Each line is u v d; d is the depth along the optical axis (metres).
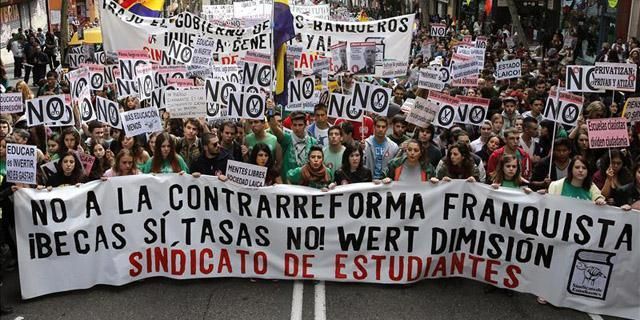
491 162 9.02
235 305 7.07
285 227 7.47
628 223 6.81
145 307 7.03
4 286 7.59
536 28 39.62
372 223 7.43
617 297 6.93
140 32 13.13
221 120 10.82
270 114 10.03
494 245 7.31
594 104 10.42
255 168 7.36
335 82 12.61
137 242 7.48
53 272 7.28
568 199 6.99
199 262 7.57
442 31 24.39
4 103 8.27
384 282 7.53
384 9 56.88
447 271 7.53
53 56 27.64
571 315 6.95
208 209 7.49
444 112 9.76
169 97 9.24
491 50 24.19
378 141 8.99
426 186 7.36
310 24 13.83
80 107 9.74
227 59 13.44
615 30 25.20
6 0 34.06
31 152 7.16
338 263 7.54
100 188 7.32
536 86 13.96
